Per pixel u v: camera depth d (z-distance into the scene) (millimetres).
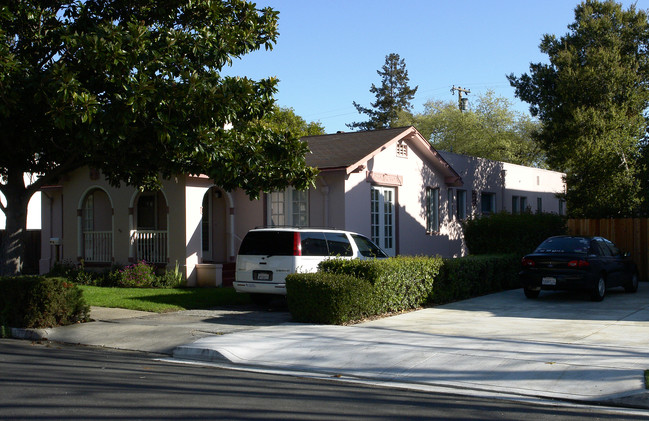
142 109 10812
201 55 12273
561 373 8219
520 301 15727
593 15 28234
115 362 9492
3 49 10188
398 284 13766
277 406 6824
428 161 23531
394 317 13211
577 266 14891
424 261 14656
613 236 21031
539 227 19734
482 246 19875
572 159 24359
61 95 10086
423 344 10086
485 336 10836
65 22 12406
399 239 21547
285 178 13148
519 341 10273
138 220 22219
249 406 6785
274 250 14234
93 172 21188
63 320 12414
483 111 60938
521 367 8562
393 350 9703
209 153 11500
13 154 12258
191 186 18781
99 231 21344
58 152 12469
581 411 6887
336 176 19062
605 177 23078
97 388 7551
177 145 11078
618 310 13906
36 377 8188
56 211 24016
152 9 12883
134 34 11070
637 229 20641
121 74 10820
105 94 11359
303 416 6414
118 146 11516
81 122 10648
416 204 22688
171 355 10266
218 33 12594
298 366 9281
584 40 27516
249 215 20578
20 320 12133
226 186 12969
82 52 10969
